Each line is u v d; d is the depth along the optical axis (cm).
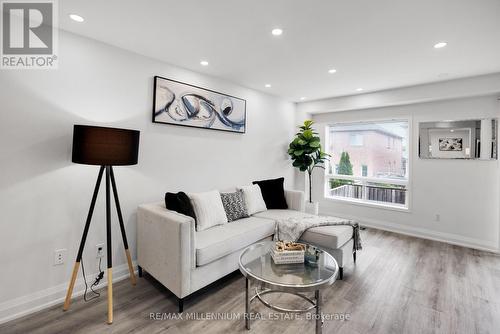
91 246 239
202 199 275
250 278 178
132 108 266
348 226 288
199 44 250
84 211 234
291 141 514
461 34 225
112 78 251
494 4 179
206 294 231
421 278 264
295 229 282
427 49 257
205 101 335
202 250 213
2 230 193
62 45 219
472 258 319
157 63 287
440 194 392
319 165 528
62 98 220
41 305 209
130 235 267
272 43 247
